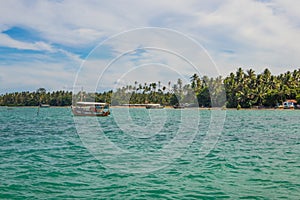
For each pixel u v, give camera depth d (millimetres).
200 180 12906
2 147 22078
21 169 14797
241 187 11953
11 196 10867
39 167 15227
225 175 13758
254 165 15797
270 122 50438
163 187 11945
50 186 12008
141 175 13586
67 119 60188
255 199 10648
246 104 99250
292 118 62344
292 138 27938
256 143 24328
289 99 103438
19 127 40812
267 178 13211
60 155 18531
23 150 20625
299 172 14305
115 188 11812
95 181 12695
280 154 19172
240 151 20234
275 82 113750
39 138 27719
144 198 10727
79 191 11438
